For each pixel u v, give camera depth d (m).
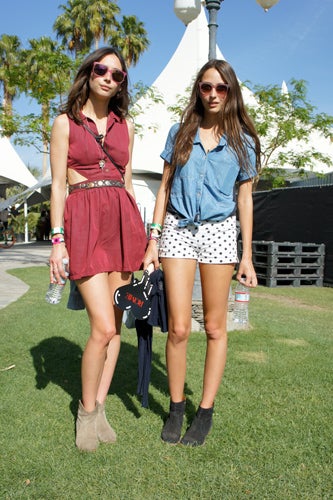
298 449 2.54
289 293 9.08
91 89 2.55
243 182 2.70
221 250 2.55
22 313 5.79
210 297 2.60
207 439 2.63
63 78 11.83
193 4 6.01
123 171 2.69
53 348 4.28
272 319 6.14
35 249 19.52
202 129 2.64
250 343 4.62
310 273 10.43
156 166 18.47
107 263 2.53
